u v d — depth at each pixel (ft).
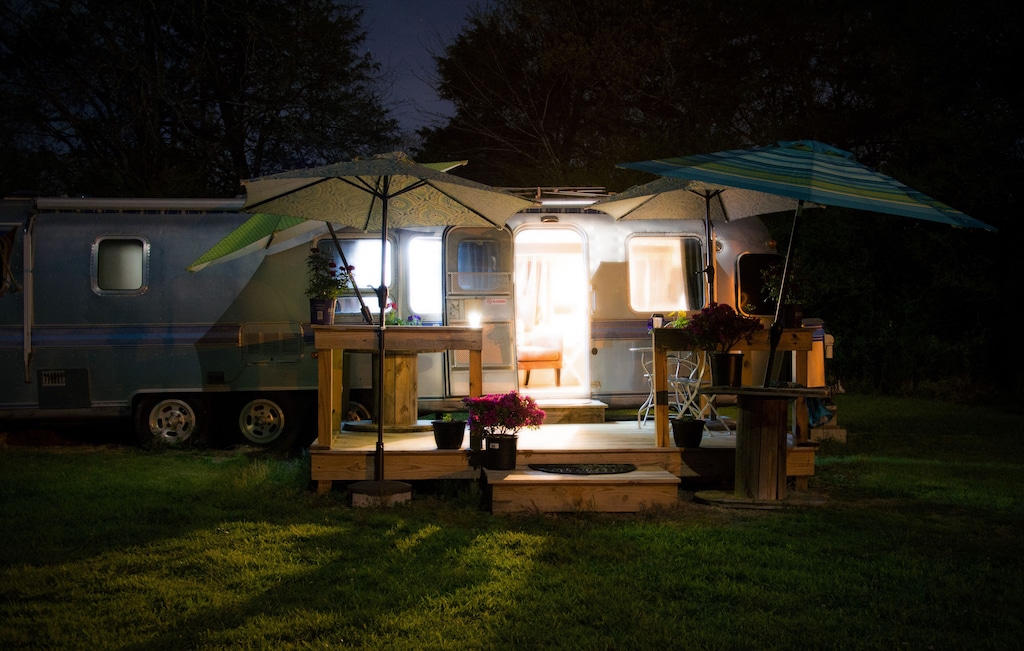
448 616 13.39
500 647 12.26
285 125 65.92
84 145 61.46
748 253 31.81
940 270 49.34
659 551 16.89
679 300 31.24
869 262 51.29
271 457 28.58
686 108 70.44
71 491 22.24
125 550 16.67
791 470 22.85
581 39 71.26
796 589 14.78
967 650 12.30
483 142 80.43
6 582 14.65
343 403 29.32
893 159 58.85
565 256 34.55
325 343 22.35
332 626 12.91
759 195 25.84
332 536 17.75
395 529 18.45
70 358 29.63
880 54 59.82
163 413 30.60
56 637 12.37
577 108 77.20
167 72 62.69
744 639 12.50
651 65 70.74
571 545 17.10
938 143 52.70
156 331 29.89
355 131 70.28
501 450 21.61
